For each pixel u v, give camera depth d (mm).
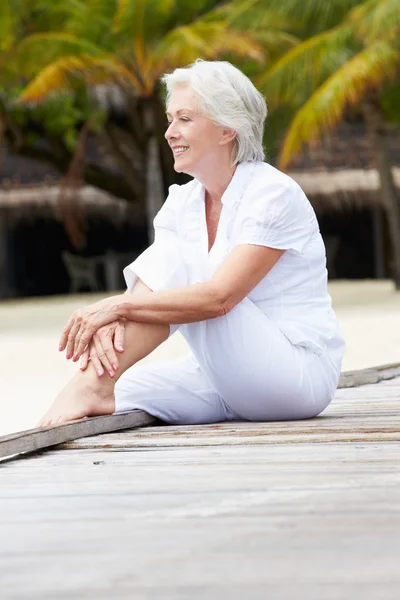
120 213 25250
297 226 3803
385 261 26438
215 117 3775
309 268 3900
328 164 24812
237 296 3676
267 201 3730
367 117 19625
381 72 16625
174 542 2191
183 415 4051
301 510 2426
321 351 3875
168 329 3750
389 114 21422
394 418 3938
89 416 3795
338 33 17344
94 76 18609
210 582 1901
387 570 1932
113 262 26953
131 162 21531
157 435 3662
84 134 20578
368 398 4809
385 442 3352
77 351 3732
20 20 19578
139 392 3996
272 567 1979
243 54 17234
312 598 1784
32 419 6469
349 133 24875
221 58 19172
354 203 25250
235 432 3621
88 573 1992
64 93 19609
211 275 3789
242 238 3715
